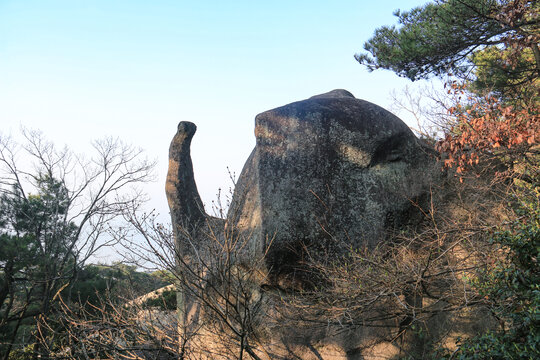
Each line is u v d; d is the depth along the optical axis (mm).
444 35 10773
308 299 6449
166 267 6066
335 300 5789
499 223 5383
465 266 5730
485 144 6328
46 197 16156
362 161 6883
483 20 10211
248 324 6281
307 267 6559
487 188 6539
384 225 6707
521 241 4703
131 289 7902
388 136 6965
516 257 4781
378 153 6941
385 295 5613
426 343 6168
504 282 4852
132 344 6820
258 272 6816
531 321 4461
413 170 7004
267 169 6867
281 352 6754
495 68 11156
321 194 6730
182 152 9180
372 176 6867
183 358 6414
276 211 6652
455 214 6801
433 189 6934
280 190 6734
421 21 11539
